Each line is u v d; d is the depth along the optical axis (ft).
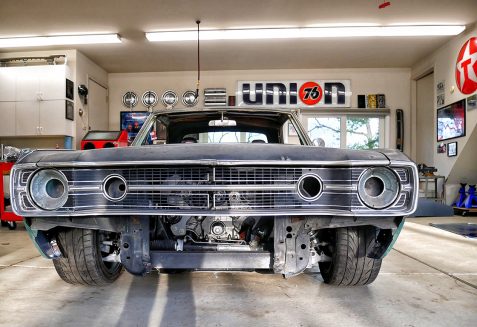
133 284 6.52
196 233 5.55
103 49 21.98
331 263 5.85
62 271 5.75
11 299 5.77
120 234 5.44
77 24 18.83
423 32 19.49
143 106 26.14
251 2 16.78
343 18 18.34
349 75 25.82
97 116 24.58
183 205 4.63
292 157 4.67
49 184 4.78
